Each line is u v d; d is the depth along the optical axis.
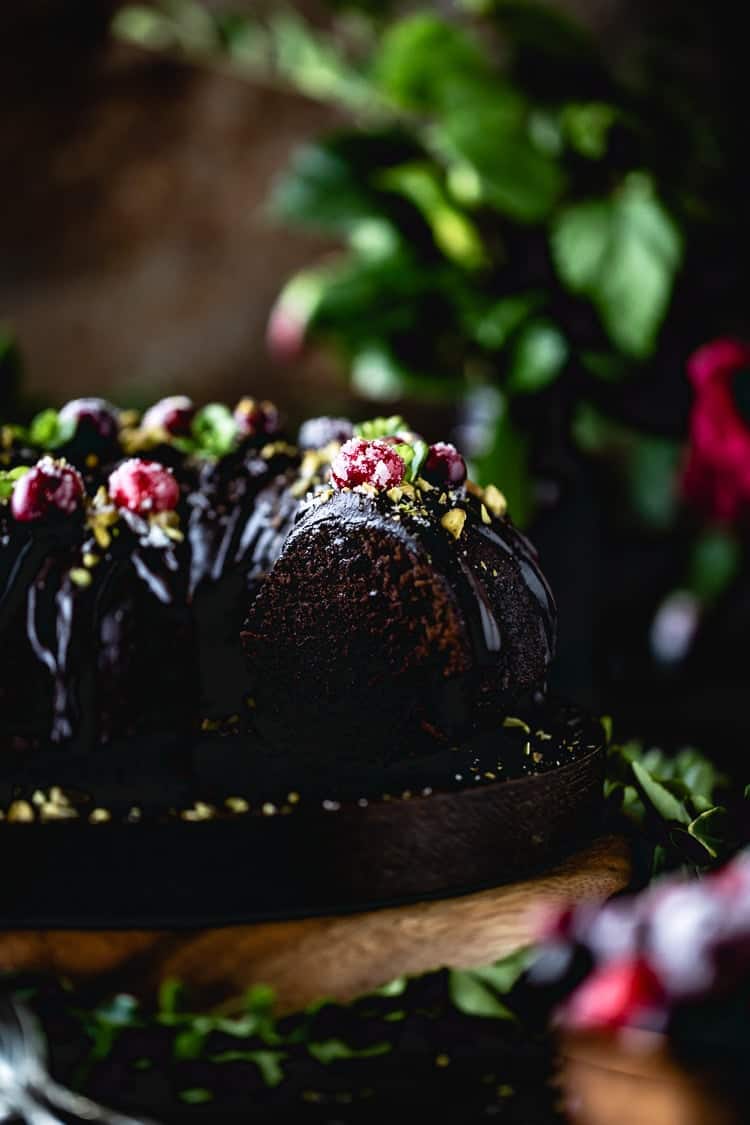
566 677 1.01
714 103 1.04
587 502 0.99
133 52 1.43
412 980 0.61
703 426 0.91
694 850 0.68
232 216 1.47
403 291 0.96
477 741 0.67
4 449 0.72
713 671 1.14
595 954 0.57
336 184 0.97
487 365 0.97
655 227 0.92
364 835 0.63
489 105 0.94
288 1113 0.58
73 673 0.66
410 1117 0.58
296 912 0.63
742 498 0.91
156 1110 0.58
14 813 0.63
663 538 1.13
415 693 0.66
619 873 0.66
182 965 0.62
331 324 0.96
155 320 1.48
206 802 0.64
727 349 0.91
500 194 0.92
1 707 0.66
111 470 0.71
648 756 0.75
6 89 1.44
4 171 1.46
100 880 0.63
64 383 1.48
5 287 1.47
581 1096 0.56
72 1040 0.60
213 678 0.69
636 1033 0.55
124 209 1.47
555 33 0.94
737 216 0.96
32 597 0.66
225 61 1.41
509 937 0.63
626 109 0.95
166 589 0.67
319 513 0.66
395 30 0.94
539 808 0.65
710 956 0.55
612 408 0.97
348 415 1.44
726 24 1.20
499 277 0.97
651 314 0.91
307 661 0.67
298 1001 0.61
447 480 0.68
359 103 1.02
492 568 0.67
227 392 1.48
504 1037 0.61
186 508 0.70
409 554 0.66
